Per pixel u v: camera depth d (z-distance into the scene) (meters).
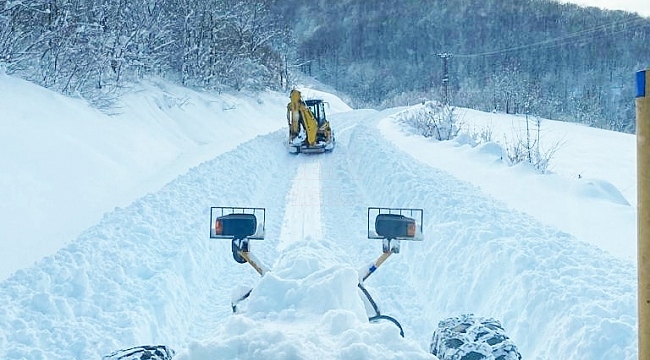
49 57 17.80
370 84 140.00
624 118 95.88
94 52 20.47
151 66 29.05
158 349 3.13
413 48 156.88
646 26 143.62
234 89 40.78
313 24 178.12
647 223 2.13
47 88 16.59
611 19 152.25
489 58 141.50
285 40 57.44
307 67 145.25
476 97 72.62
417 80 137.38
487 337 3.29
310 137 21.06
